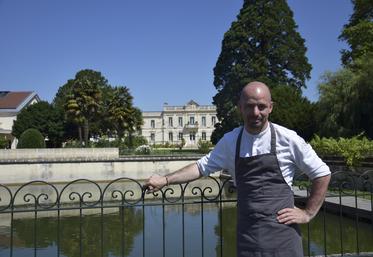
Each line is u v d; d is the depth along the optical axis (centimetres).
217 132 4878
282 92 4088
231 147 327
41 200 2508
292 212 307
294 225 310
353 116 2908
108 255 1184
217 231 1363
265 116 309
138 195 2406
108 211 2027
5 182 3662
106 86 6831
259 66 4584
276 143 312
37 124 5569
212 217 1598
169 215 1708
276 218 305
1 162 3656
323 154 2462
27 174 3725
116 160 3978
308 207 314
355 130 2920
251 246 307
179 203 516
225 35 4881
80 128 5034
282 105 3962
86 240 1404
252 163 312
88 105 4816
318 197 311
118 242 1345
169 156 4288
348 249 1176
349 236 1323
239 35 4722
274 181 310
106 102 6175
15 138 6100
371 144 2178
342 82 3122
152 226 1506
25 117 5559
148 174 4075
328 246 1220
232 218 1563
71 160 3844
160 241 1283
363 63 3070
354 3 3784
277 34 4759
